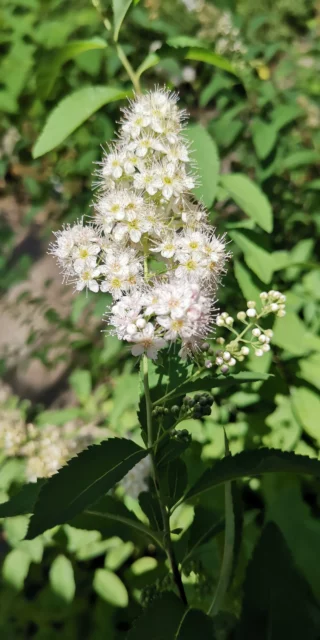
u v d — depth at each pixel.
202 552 0.19
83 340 0.35
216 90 0.31
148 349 0.13
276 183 0.33
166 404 0.15
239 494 0.16
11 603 0.23
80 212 0.37
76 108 0.18
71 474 0.12
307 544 0.19
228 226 0.24
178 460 0.17
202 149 0.18
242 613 0.13
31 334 0.36
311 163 0.33
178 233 0.14
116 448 0.13
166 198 0.13
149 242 0.14
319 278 0.29
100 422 0.31
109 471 0.12
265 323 0.24
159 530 0.17
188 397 0.14
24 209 0.51
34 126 0.41
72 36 0.37
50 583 0.24
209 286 0.14
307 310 0.28
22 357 0.41
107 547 0.24
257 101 0.32
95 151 0.35
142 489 0.24
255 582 0.13
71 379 0.32
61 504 0.12
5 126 0.42
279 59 0.43
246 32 0.38
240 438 0.25
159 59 0.20
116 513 0.16
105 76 0.37
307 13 0.48
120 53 0.20
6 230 0.41
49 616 0.23
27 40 0.39
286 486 0.23
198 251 0.13
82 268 0.14
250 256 0.23
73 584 0.23
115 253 0.14
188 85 0.37
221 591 0.15
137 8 0.34
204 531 0.18
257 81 0.33
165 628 0.13
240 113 0.32
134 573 0.24
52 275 0.45
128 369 0.31
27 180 0.42
